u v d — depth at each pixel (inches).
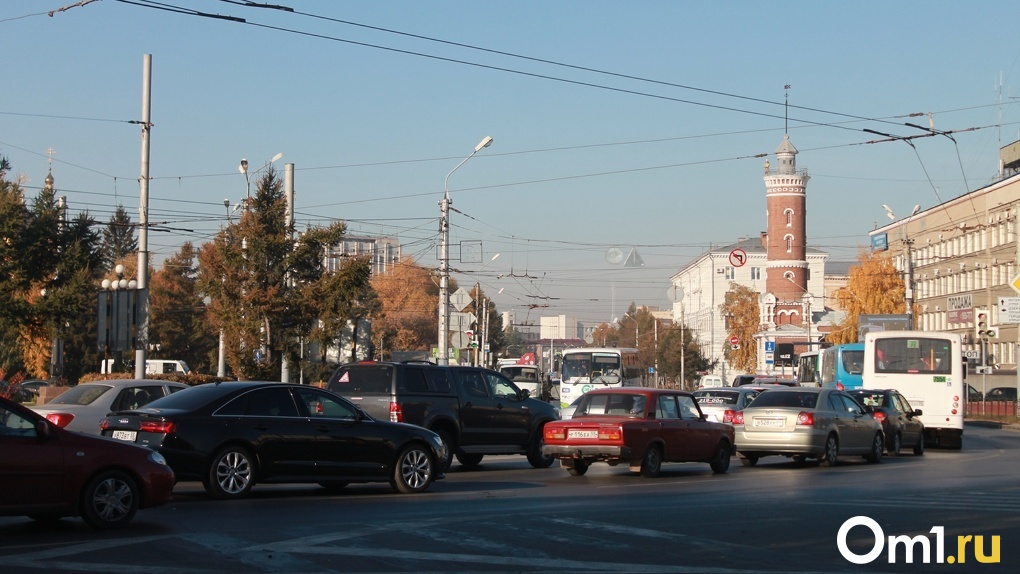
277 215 1286.9
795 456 919.7
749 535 464.4
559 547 426.3
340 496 625.6
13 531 466.3
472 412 829.8
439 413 804.0
